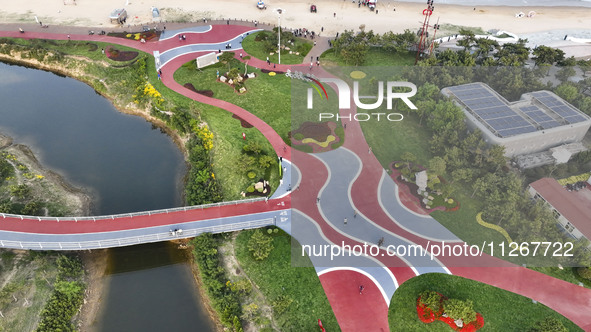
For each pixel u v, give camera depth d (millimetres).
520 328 54062
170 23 120625
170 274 62000
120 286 60344
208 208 67438
